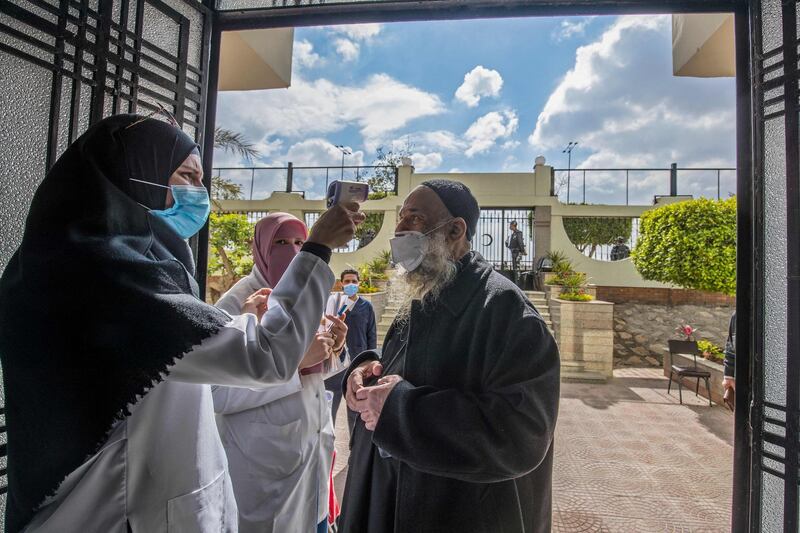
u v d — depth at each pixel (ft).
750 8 4.72
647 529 9.60
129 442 2.94
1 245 3.79
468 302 4.15
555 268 35.83
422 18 5.57
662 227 26.55
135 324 2.57
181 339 2.64
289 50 12.01
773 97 4.57
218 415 5.38
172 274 3.00
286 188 45.78
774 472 4.26
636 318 34.32
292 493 5.32
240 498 5.14
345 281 14.32
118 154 3.05
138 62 4.97
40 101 4.10
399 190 41.93
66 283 2.57
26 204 3.97
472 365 3.89
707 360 23.85
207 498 3.21
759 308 4.50
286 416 5.44
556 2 5.28
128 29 4.93
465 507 3.66
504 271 41.24
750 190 4.75
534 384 3.51
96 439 2.51
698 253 24.89
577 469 12.83
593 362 26.73
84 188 2.81
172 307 2.71
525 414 3.39
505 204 41.45
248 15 6.01
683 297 33.96
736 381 4.76
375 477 4.29
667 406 20.11
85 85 4.48
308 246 3.63
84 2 4.33
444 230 4.38
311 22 5.84
